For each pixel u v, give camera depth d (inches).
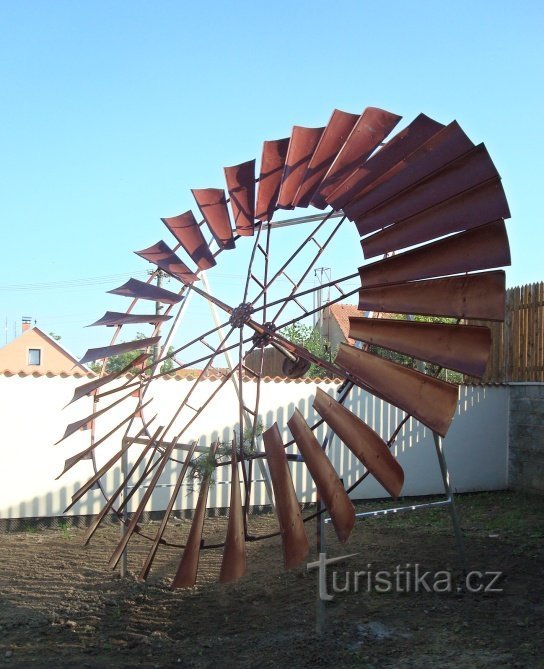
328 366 215.8
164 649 202.2
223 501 421.7
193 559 198.2
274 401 437.1
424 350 191.9
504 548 305.9
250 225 245.1
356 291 211.8
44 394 391.9
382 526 367.6
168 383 414.6
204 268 254.1
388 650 195.0
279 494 193.3
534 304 472.7
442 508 421.7
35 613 237.1
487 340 178.2
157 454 407.5
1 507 381.7
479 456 481.4
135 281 270.4
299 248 229.5
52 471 391.2
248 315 223.8
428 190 194.5
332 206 219.0
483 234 182.1
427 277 193.2
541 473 459.8
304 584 258.5
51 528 388.2
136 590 259.8
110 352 249.4
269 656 193.0
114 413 403.9
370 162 217.3
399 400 189.2
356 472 452.1
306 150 243.3
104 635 214.4
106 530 381.1
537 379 468.1
